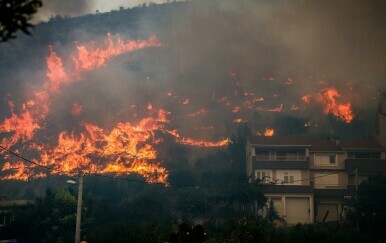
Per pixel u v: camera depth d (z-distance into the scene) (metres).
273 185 64.88
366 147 70.19
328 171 69.38
